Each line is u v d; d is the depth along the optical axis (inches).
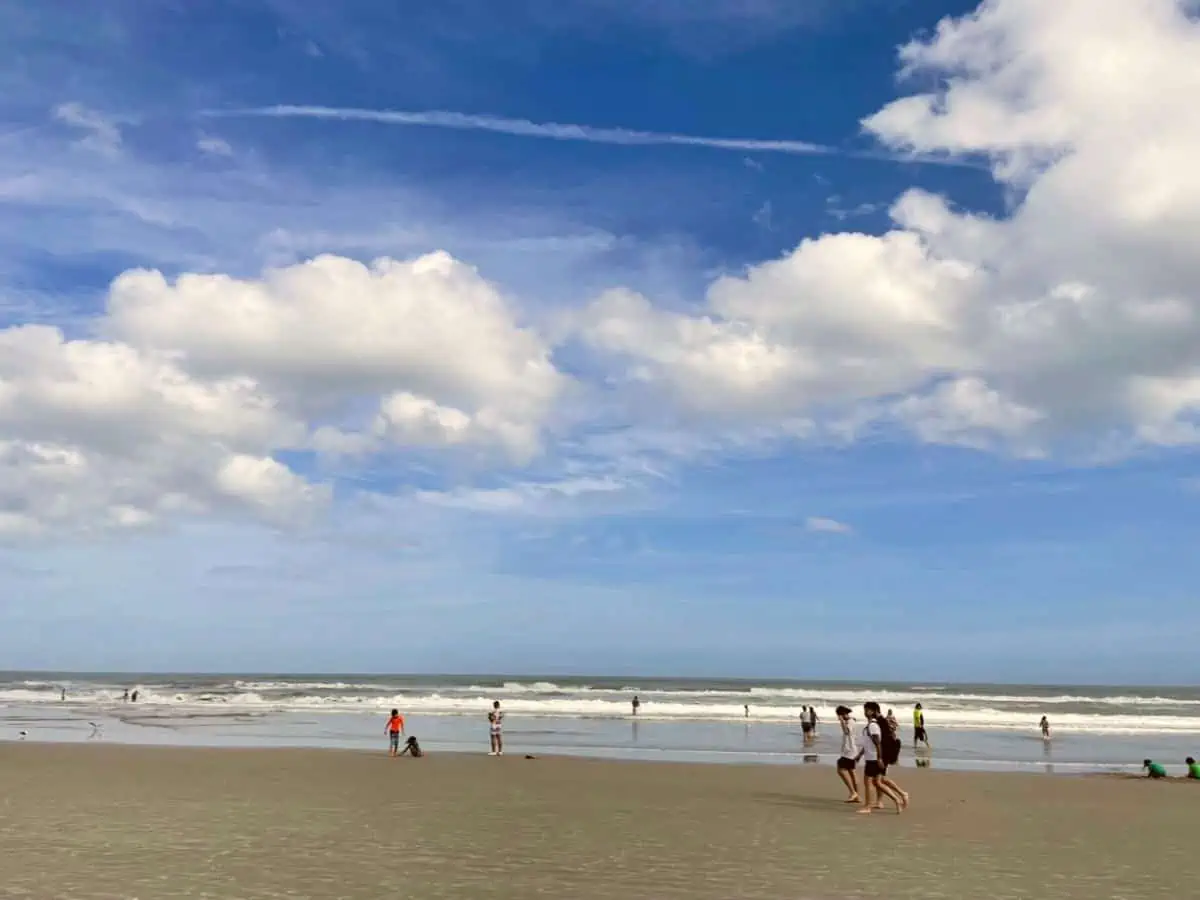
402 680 5388.8
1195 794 769.6
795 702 2645.2
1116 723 1927.9
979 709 2503.7
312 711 2043.6
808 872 427.2
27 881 380.5
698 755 1156.5
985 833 553.0
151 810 593.0
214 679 5423.2
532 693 3029.0
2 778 776.3
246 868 411.2
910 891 393.4
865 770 648.4
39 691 2992.1
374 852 455.5
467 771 875.4
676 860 449.4
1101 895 396.5
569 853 463.2
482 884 387.2
